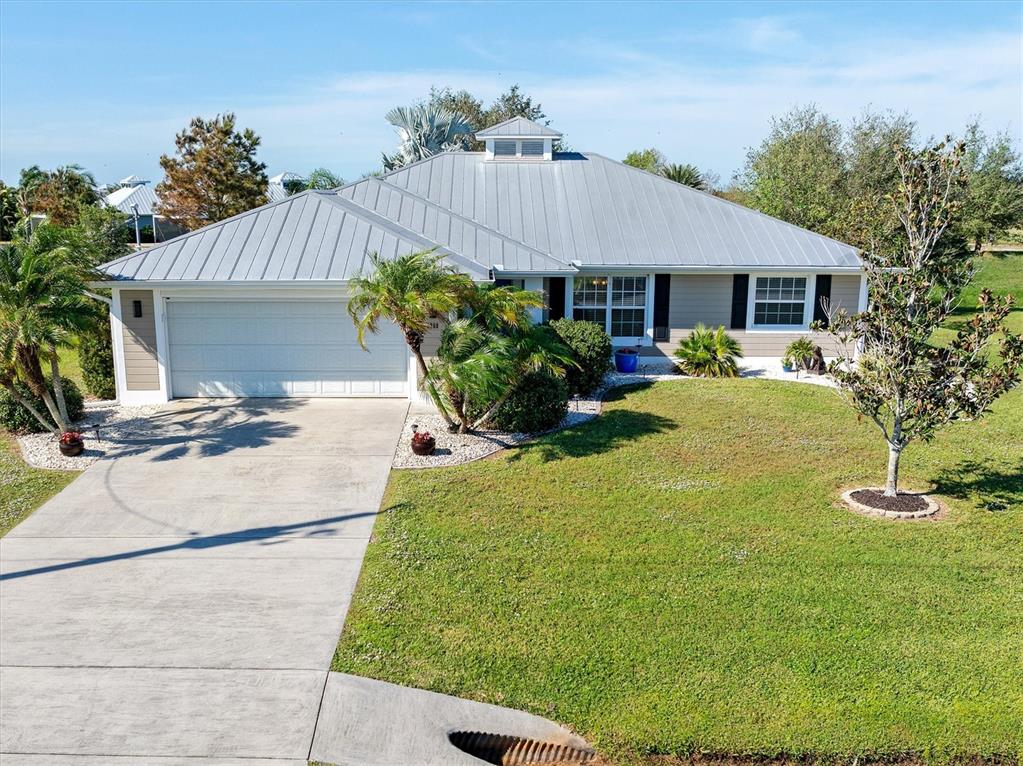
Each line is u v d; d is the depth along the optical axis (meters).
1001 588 8.09
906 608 7.65
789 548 9.06
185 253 15.49
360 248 15.62
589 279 19.34
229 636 7.21
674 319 19.56
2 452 12.69
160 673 6.63
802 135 32.94
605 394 16.38
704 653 6.86
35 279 11.98
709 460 12.27
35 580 8.30
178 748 5.76
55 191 43.41
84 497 10.73
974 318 9.86
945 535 9.46
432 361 13.06
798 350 18.70
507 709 6.22
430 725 6.04
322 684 6.50
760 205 31.09
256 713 6.14
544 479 11.40
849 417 14.62
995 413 15.19
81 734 5.89
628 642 7.04
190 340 15.61
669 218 20.45
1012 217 34.50
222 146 39.72
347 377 15.78
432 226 19.19
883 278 10.16
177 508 10.33
